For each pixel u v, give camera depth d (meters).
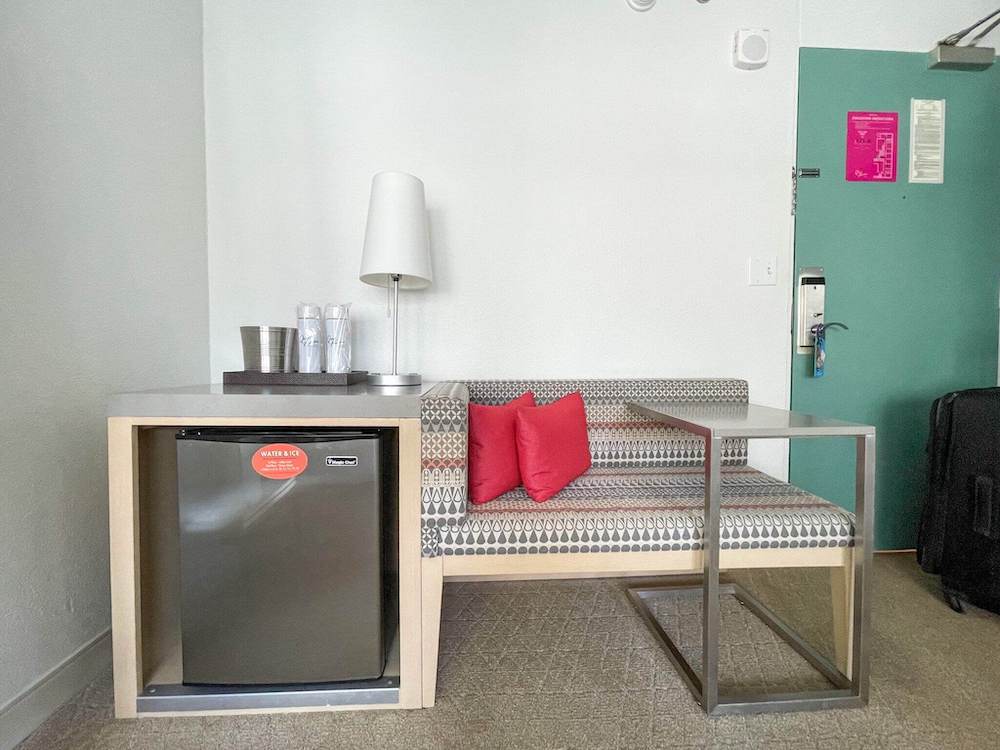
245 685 1.17
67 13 1.24
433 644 1.17
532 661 1.35
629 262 1.95
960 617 1.57
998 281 2.08
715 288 1.99
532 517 1.23
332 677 1.16
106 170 1.37
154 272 1.57
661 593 1.75
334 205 1.88
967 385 2.08
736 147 1.97
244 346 1.55
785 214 2.00
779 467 2.05
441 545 1.18
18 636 1.09
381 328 1.91
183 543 1.14
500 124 1.90
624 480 1.58
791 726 1.10
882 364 2.07
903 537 2.10
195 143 1.78
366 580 1.16
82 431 1.29
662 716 1.13
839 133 2.01
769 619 1.52
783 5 1.97
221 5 1.82
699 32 1.93
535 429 1.40
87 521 1.30
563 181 1.92
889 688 1.22
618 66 1.92
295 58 1.84
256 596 1.14
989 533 1.52
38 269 1.16
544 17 1.89
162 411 1.15
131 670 1.13
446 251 1.91
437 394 1.22
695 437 1.80
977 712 1.14
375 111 1.87
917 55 2.03
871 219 2.04
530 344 1.94
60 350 1.22
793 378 2.04
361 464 1.14
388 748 1.04
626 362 1.97
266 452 1.13
